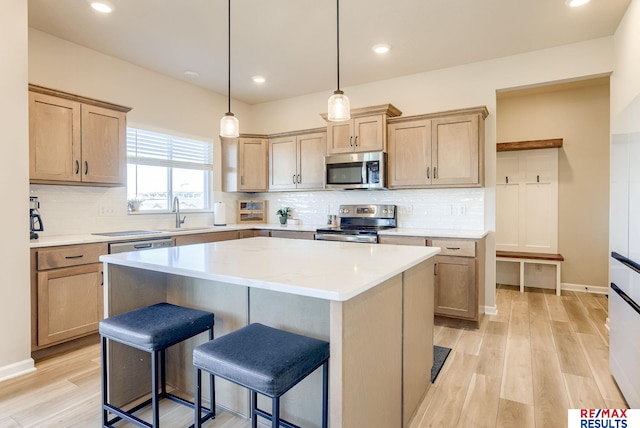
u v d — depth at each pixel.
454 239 3.31
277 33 3.14
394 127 3.89
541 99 4.79
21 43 2.41
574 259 4.68
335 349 1.25
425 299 2.16
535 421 1.89
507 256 4.70
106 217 3.60
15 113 2.39
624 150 2.01
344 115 2.07
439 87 3.97
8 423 1.87
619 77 2.97
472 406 2.03
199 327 1.78
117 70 3.67
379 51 3.49
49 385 2.26
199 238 3.89
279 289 1.32
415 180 3.77
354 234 3.82
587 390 2.19
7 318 2.36
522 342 2.96
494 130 3.71
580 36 3.19
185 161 4.44
